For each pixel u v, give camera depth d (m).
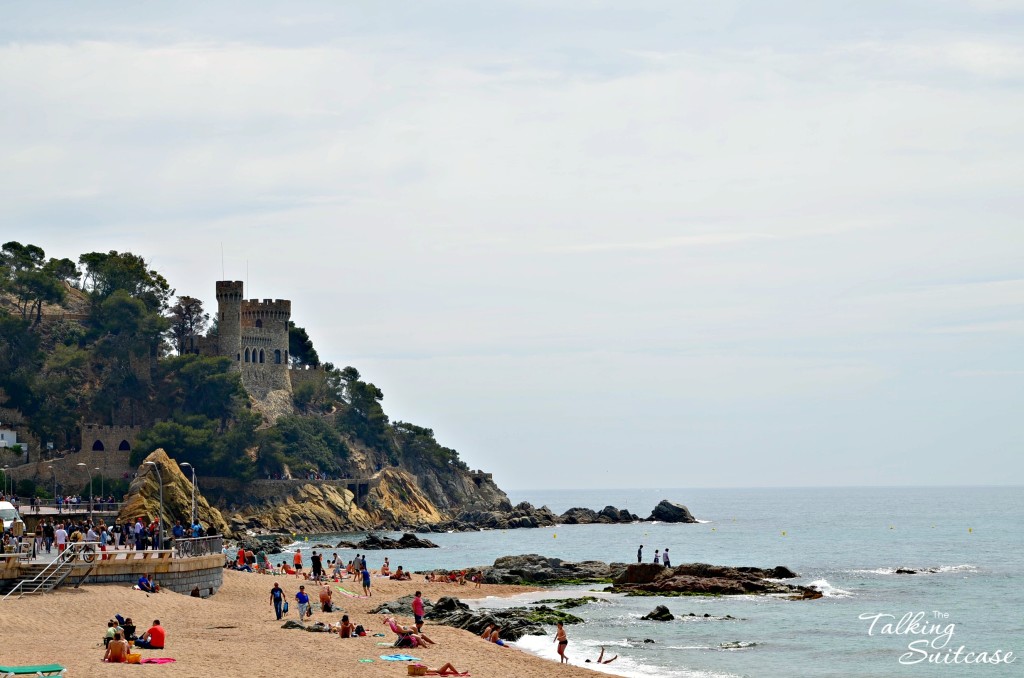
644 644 86.56
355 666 63.81
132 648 64.12
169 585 88.19
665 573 125.25
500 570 134.12
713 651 84.38
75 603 76.44
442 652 72.38
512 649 78.88
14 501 165.50
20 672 54.12
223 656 64.50
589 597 114.31
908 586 130.25
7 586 79.94
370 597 106.00
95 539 94.81
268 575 114.38
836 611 106.81
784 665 79.94
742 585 120.62
